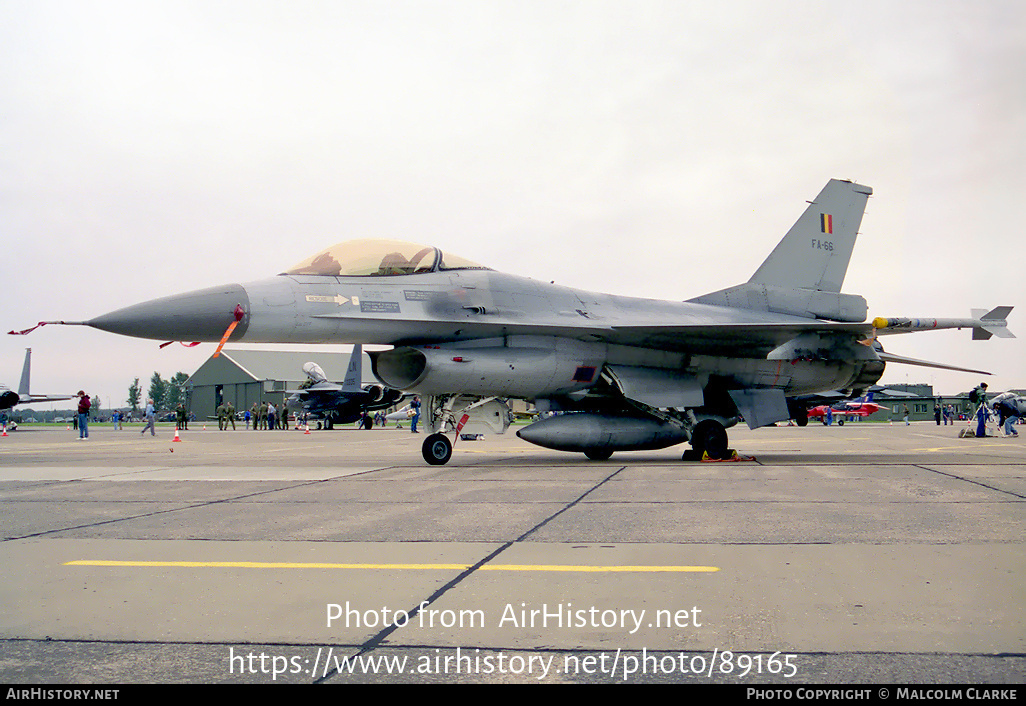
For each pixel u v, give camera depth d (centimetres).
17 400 3628
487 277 1330
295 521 638
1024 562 452
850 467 1121
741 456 1406
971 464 1154
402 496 810
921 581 410
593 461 1373
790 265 1634
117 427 6544
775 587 402
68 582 430
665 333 1312
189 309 1112
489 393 1288
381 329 1223
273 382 8569
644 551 495
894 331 1442
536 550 504
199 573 449
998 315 1470
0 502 786
